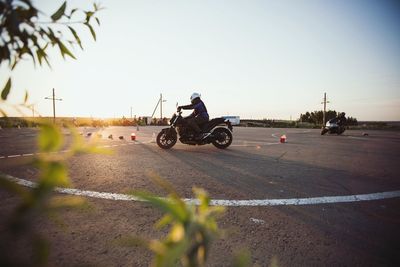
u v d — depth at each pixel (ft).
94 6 2.34
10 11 1.63
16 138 33.83
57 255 6.39
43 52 2.08
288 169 17.12
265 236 7.77
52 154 0.97
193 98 25.79
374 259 6.72
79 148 1.02
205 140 25.50
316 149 28.37
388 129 112.16
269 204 10.39
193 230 1.07
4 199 9.88
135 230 7.88
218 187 12.59
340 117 57.72
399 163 19.86
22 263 0.89
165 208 1.09
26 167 14.79
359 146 32.53
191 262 1.06
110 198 10.42
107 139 35.78
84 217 8.54
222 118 26.20
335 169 17.35
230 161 19.60
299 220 8.95
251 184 13.26
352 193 12.04
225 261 6.46
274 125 139.03
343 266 6.40
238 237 7.63
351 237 7.84
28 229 0.86
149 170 15.75
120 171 15.29
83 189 11.49
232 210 9.66
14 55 1.91
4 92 1.80
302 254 6.87
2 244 0.85
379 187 13.11
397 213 9.74
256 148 28.14
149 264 6.24
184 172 15.52
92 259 6.31
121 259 6.39
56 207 0.93
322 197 11.38
